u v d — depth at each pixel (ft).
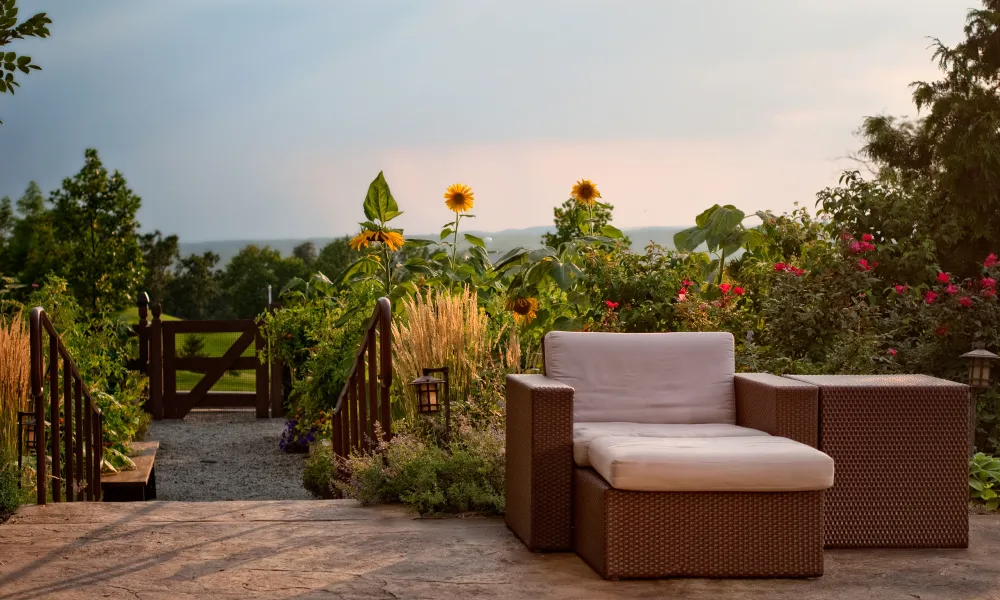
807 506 10.01
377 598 9.32
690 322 20.08
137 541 11.28
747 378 12.18
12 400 16.40
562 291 22.57
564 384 11.23
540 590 9.57
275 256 127.24
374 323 14.51
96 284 66.54
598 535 10.04
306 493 23.91
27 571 10.14
